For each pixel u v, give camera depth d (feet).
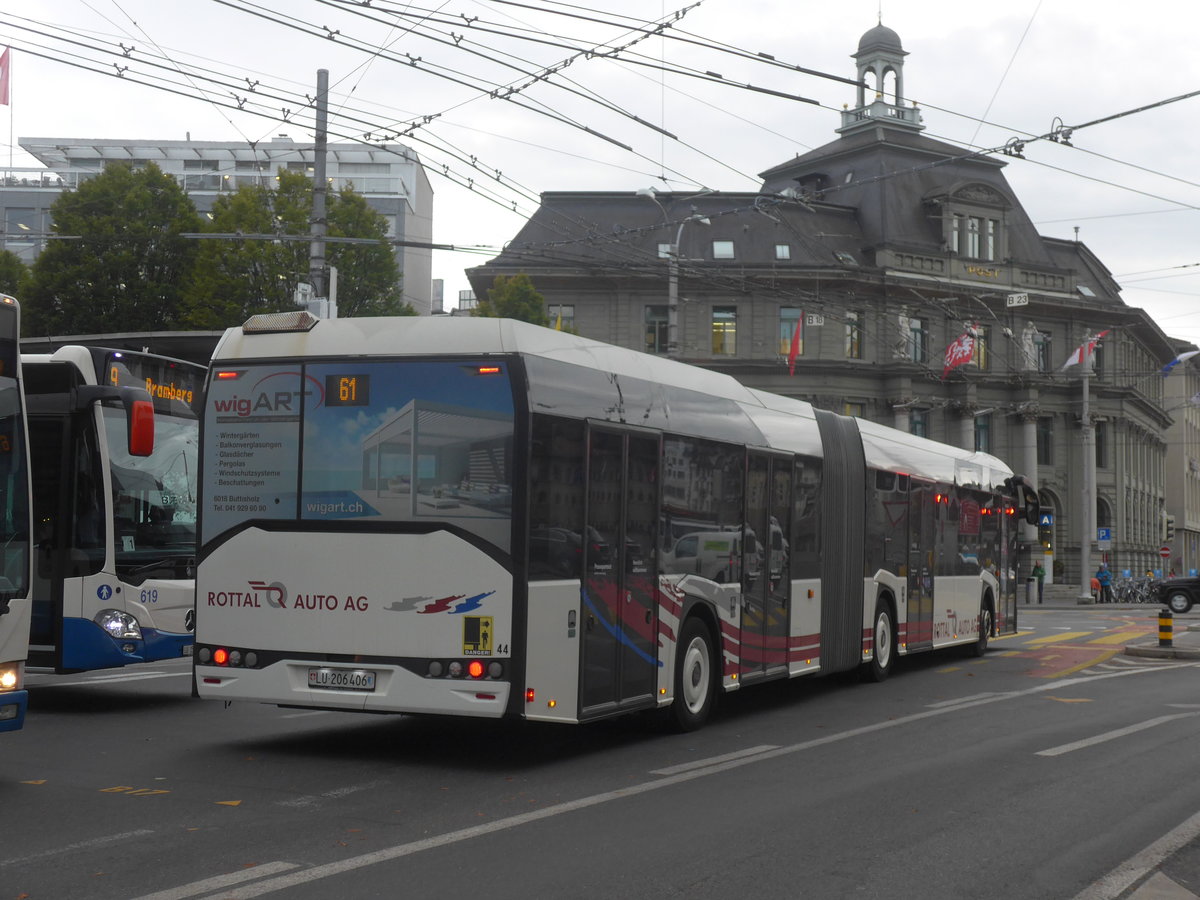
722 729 41.93
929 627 66.03
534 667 31.99
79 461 43.91
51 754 34.63
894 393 199.72
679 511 39.40
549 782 31.40
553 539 32.86
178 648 45.68
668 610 38.63
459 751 35.94
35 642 43.65
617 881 22.04
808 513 50.34
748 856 24.16
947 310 184.75
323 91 81.51
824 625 51.93
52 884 21.12
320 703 33.04
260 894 20.65
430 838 24.90
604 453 35.22
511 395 32.07
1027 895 22.06
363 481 33.06
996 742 40.04
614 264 97.35
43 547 43.78
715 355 193.77
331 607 33.06
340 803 28.30
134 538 44.83
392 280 135.03
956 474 71.31
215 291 129.49
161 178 146.61
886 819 27.94
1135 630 107.34
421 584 32.32
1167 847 25.76
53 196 269.03
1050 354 219.41
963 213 208.74
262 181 139.85
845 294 195.72
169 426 46.85
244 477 34.17
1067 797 31.04
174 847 23.84
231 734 38.60
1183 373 311.88
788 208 199.31
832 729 42.45
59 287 141.90
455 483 32.35
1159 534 267.59
